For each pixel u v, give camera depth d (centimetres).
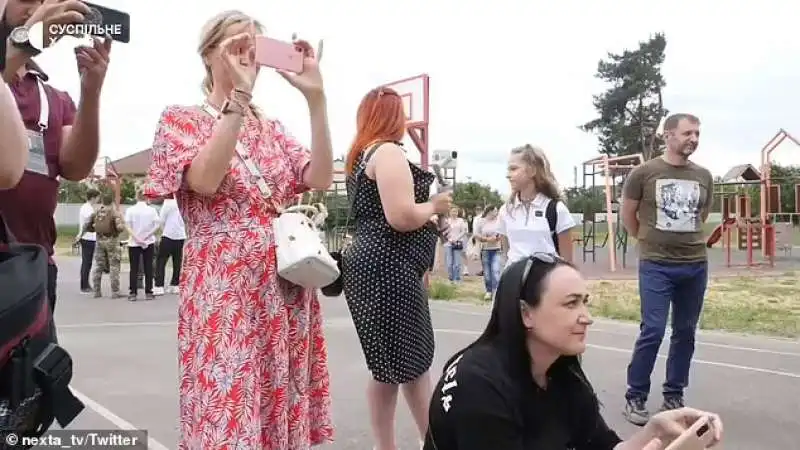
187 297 282
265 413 283
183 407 280
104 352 762
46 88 253
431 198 375
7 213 231
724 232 2633
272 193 294
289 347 291
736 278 1814
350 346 813
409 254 373
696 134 520
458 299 1350
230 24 286
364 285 370
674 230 521
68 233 4003
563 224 499
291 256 279
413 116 1355
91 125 252
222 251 279
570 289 245
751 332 937
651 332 520
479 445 246
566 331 246
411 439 476
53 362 186
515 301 251
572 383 265
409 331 373
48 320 198
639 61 7144
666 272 522
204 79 297
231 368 273
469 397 247
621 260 2497
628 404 529
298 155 312
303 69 299
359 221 381
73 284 1597
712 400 583
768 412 548
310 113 302
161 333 891
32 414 181
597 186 2922
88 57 242
